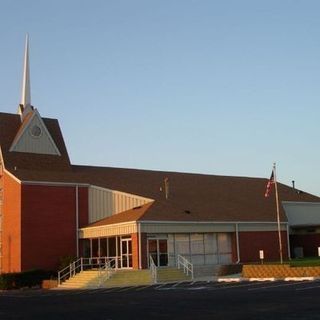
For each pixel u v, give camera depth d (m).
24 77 56.81
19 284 42.47
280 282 31.09
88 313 19.78
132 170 56.94
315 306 18.47
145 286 34.81
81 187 48.72
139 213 43.12
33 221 45.75
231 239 46.84
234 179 60.16
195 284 33.72
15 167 50.09
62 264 44.56
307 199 58.41
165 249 42.53
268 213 50.75
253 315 16.88
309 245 53.12
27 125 53.12
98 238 45.94
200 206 47.78
